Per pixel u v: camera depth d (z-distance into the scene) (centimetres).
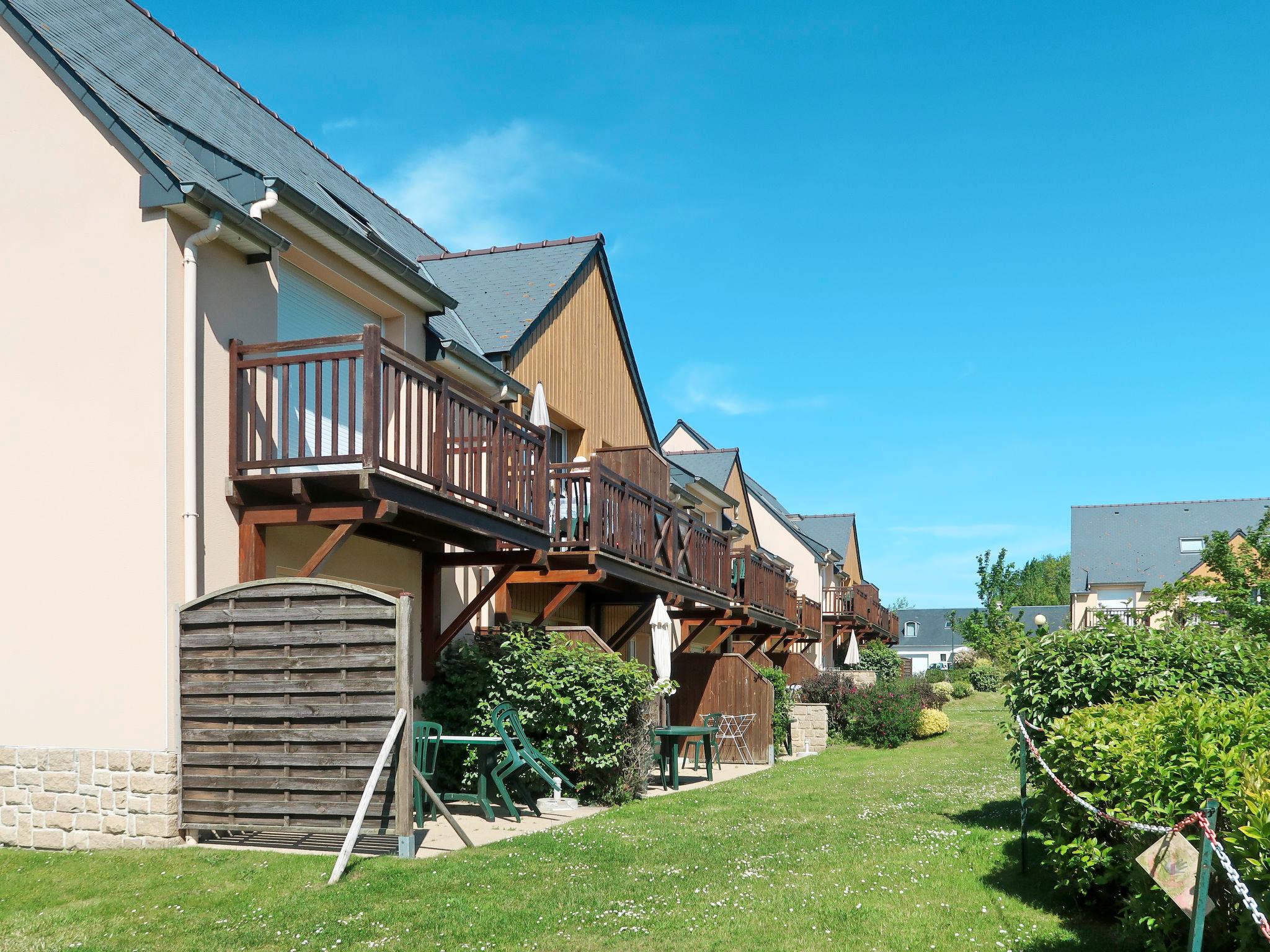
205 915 647
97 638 881
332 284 1170
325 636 811
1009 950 579
